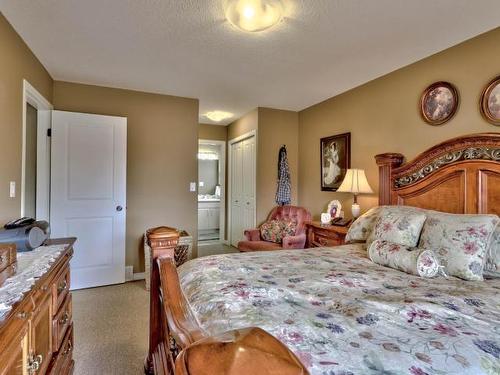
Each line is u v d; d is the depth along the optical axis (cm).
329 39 234
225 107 441
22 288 110
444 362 80
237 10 192
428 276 161
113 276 341
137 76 317
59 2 188
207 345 47
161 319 145
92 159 330
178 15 203
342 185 315
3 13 199
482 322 105
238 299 120
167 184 382
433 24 211
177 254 341
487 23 210
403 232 195
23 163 238
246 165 491
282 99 398
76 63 283
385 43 241
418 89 273
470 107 230
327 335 93
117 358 198
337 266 177
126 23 213
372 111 324
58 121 316
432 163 246
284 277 152
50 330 135
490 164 206
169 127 382
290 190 442
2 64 201
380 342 89
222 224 582
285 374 43
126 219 361
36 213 314
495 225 168
